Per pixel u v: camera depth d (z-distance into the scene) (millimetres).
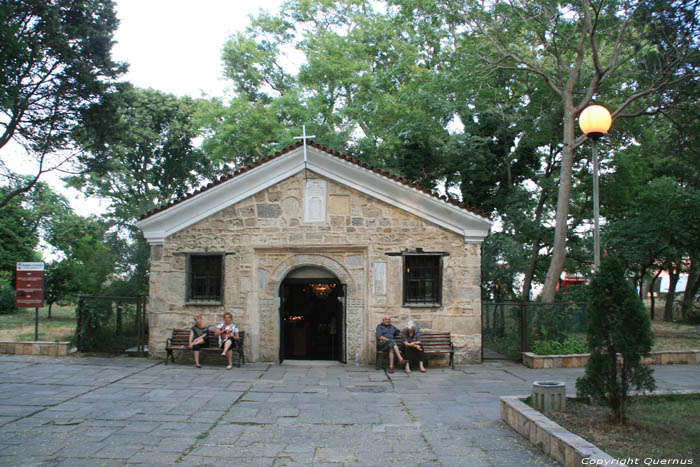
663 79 14945
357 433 7168
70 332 17281
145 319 14211
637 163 21000
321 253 13078
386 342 12016
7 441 6660
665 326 20688
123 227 21203
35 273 14070
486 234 12852
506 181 24703
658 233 18938
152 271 13250
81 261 19922
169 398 9094
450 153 22141
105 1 19031
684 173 22609
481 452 6281
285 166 13047
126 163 30594
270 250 13148
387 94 23672
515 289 22203
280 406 8656
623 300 6672
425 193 12672
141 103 30250
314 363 12953
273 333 13023
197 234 13195
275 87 28953
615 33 16375
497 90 21188
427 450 6418
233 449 6469
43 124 18328
